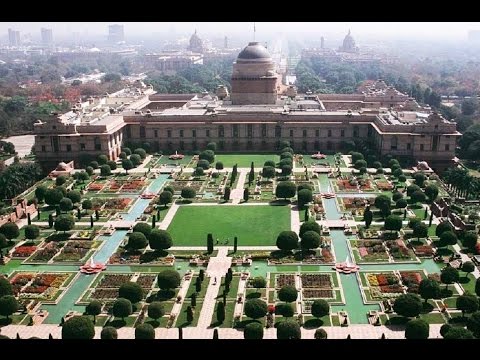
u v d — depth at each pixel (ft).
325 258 615.16
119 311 487.61
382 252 628.28
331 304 524.93
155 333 479.00
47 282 567.59
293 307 518.37
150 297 540.11
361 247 643.04
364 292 544.62
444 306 513.45
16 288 553.64
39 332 485.56
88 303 530.68
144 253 634.43
